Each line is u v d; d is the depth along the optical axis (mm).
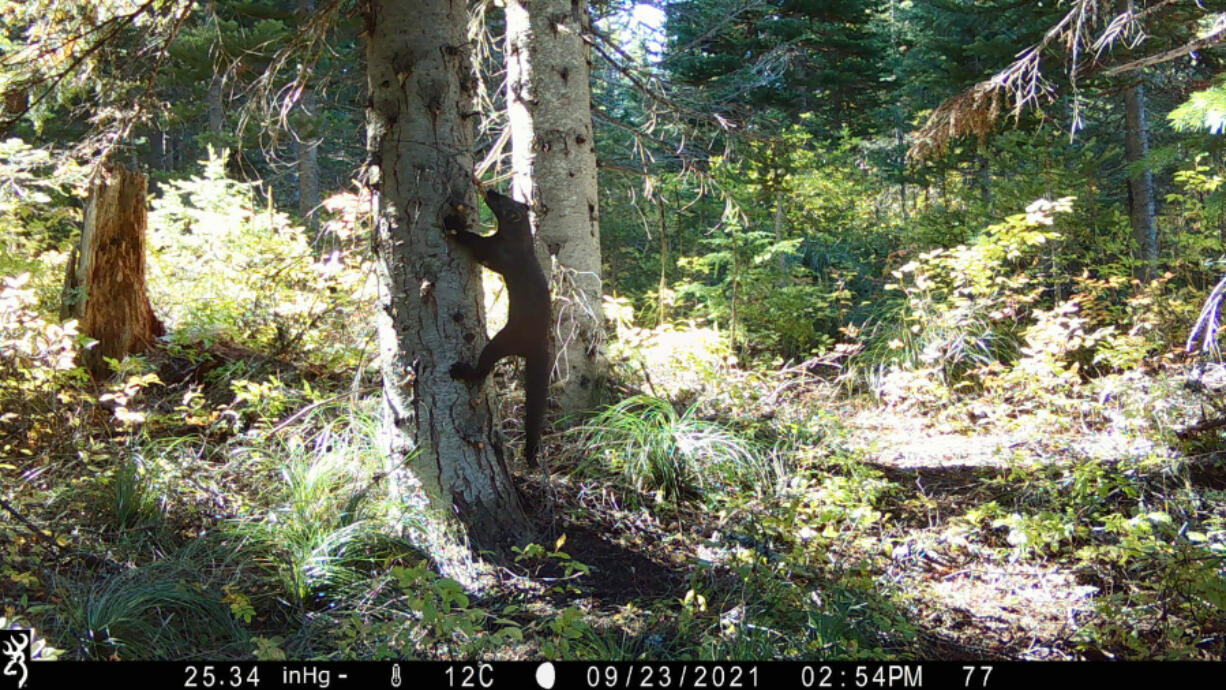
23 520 4156
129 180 6891
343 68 12289
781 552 5117
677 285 12016
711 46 16781
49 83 6270
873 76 18422
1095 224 11273
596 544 5062
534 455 4824
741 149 10852
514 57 6816
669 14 14195
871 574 5012
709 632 4152
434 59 4629
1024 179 11680
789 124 17031
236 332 7633
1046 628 4570
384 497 4969
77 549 4410
